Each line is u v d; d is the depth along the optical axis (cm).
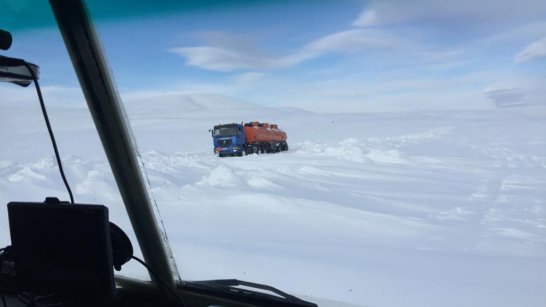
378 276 187
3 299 157
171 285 182
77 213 120
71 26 153
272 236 285
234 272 198
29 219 133
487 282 171
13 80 156
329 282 183
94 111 169
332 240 272
